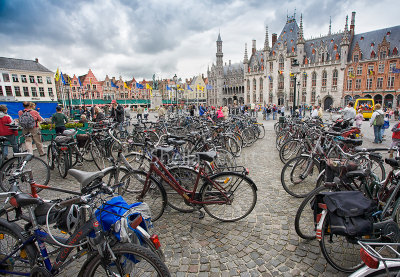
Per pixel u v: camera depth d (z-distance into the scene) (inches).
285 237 134.3
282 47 2401.6
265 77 2573.8
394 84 1787.6
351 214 90.6
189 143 255.3
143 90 3230.8
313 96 2242.9
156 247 81.9
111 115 457.4
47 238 86.7
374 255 61.2
